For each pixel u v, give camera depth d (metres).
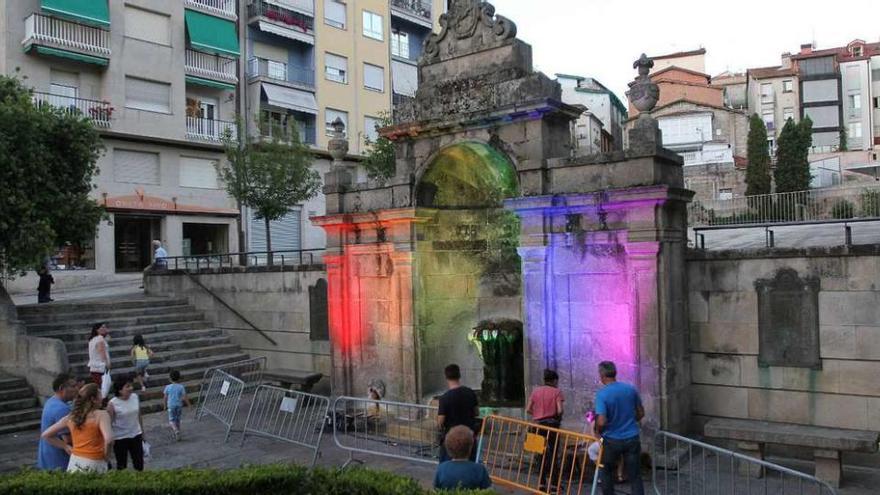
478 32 10.84
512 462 8.85
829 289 8.94
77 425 6.88
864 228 18.17
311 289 15.18
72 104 25.42
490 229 12.38
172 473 6.53
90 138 16.09
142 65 27.27
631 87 9.45
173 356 15.39
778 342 9.27
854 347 8.76
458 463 5.74
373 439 10.85
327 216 12.50
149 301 17.61
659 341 9.08
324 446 10.63
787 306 9.21
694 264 9.88
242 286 16.73
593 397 9.71
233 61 31.03
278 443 10.91
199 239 30.11
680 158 9.78
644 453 8.94
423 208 11.53
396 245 11.70
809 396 9.06
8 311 13.54
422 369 11.64
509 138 10.46
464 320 12.48
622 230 9.43
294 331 15.63
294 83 32.88
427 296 11.89
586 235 9.77
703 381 9.81
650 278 9.14
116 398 8.16
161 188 27.59
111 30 26.41
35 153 14.50
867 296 8.67
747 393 9.49
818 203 22.11
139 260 27.67
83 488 6.14
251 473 6.46
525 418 9.88
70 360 14.16
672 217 9.47
